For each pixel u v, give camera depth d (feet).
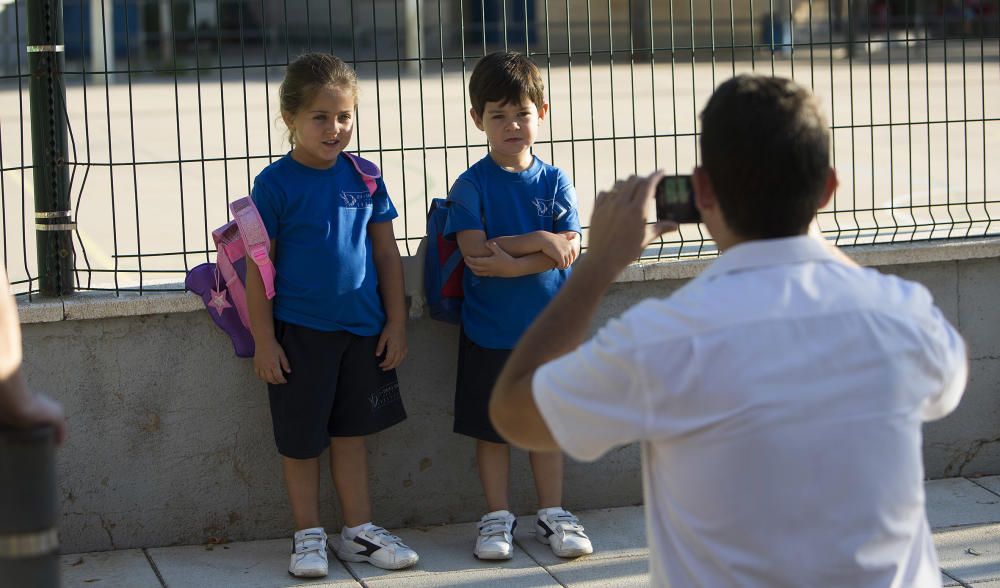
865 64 39.01
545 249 12.07
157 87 48.67
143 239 21.07
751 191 5.36
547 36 13.47
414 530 13.44
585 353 5.24
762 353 5.07
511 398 5.55
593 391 5.18
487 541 12.45
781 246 5.35
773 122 5.32
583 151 28.91
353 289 12.00
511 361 5.64
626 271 13.41
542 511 12.89
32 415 5.74
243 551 12.80
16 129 30.58
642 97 38.50
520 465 13.74
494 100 12.10
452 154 28.04
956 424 14.57
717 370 5.04
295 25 39.24
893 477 5.13
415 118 35.86
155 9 53.06
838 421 5.05
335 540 13.08
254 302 11.84
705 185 5.62
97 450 12.55
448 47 44.39
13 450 5.60
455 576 12.10
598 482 13.91
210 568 12.34
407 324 13.24
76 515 12.60
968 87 37.81
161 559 12.55
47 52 12.45
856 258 13.84
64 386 12.36
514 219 12.39
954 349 5.44
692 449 5.11
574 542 12.44
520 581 11.95
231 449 12.90
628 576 12.02
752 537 5.07
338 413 12.34
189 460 12.81
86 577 12.07
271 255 11.98
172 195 25.32
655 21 17.35
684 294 5.29
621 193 5.76
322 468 13.23
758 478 5.03
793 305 5.16
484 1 13.47
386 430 13.34
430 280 12.78
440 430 13.46
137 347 12.50
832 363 5.09
